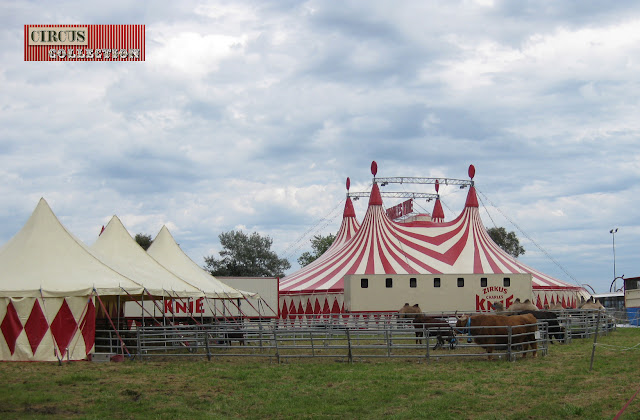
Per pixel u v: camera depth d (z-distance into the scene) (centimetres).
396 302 3553
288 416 1238
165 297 2638
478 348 2266
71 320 1947
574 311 3272
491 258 4359
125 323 2481
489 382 1548
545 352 2106
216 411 1267
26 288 1936
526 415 1221
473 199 4612
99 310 2495
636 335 3012
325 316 3956
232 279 3469
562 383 1534
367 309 3528
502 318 2000
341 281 4031
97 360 1939
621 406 1273
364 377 1617
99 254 2342
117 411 1234
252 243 7438
